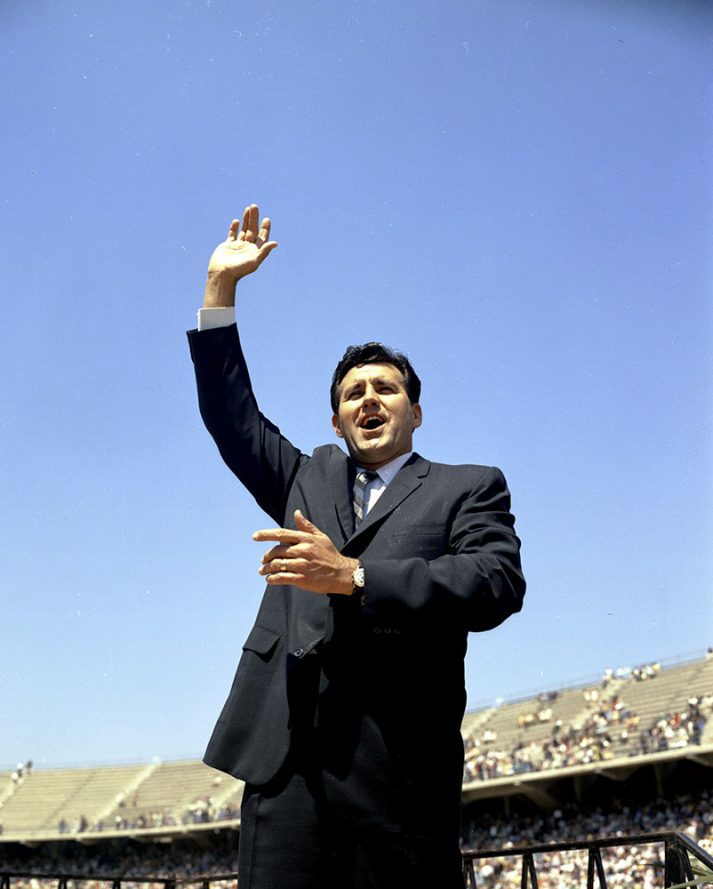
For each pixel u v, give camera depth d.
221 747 2.90
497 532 2.98
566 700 46.97
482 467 3.24
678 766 36.72
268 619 3.09
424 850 2.74
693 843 3.91
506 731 46.41
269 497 3.42
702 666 42.97
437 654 2.86
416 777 2.76
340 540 3.09
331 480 3.27
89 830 52.78
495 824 40.47
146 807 53.94
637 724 39.22
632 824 35.94
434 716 2.83
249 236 3.59
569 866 34.44
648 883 31.61
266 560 2.64
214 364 3.42
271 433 3.47
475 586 2.71
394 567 2.66
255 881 2.73
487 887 36.53
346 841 2.72
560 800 39.28
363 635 2.72
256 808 2.81
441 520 3.06
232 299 3.49
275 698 2.90
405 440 3.35
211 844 49.81
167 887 6.38
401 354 3.49
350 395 3.38
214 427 3.42
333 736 2.76
